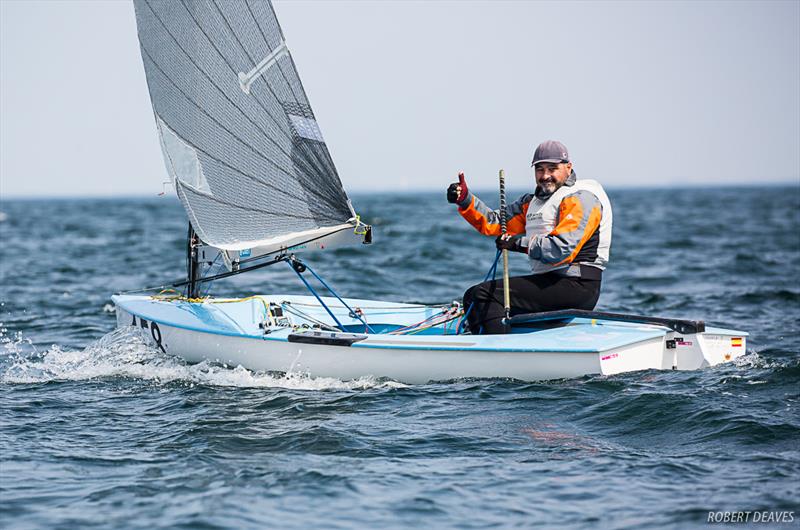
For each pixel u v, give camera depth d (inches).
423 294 1870.1
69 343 1295.5
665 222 4918.8
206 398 902.4
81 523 591.8
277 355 975.0
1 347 1264.8
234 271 1069.1
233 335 997.2
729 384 890.1
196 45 1013.2
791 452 708.7
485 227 1038.4
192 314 1104.8
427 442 751.1
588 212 949.8
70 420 836.6
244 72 995.3
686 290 1914.4
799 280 2082.9
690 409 812.6
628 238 3590.1
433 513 606.9
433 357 919.0
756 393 860.0
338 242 1016.9
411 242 3319.4
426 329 1099.3
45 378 1017.5
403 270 2327.8
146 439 772.0
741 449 719.7
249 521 593.6
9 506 621.3
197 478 671.8
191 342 1045.8
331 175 987.9
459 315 1049.5
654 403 828.0
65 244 3489.2
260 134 1000.9
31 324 1478.8
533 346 898.1
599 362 896.3
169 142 1047.6
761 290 1870.1
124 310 1181.1
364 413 834.2
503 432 773.9
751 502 611.5
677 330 917.8
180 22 1017.5
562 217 952.3
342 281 2060.8
